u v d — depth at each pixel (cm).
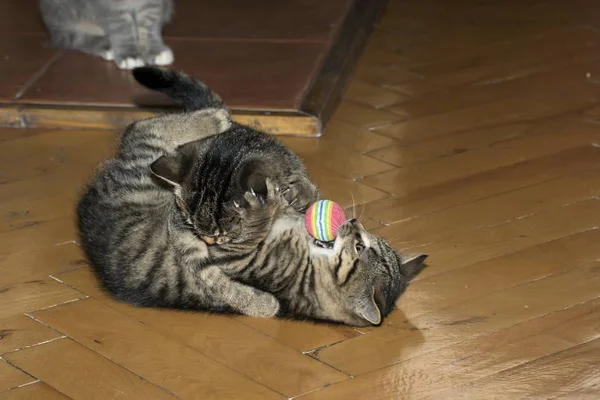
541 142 414
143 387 270
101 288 317
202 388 270
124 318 303
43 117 435
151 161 340
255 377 274
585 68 492
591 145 410
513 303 304
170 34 521
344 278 299
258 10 550
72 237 347
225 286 305
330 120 439
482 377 271
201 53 494
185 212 300
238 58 485
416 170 392
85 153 412
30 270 327
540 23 555
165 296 309
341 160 402
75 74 475
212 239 299
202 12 551
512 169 391
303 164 360
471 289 312
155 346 289
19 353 285
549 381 267
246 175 294
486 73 489
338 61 483
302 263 306
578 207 360
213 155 307
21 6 565
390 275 306
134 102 439
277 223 309
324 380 273
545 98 459
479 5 585
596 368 272
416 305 306
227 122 359
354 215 356
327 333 297
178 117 354
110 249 319
